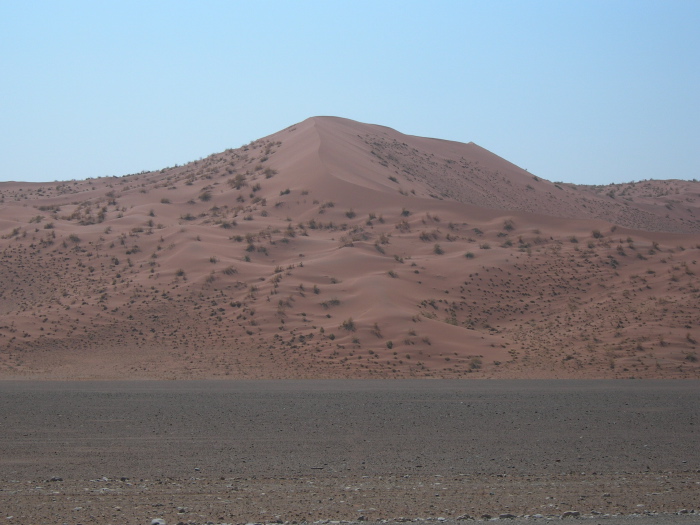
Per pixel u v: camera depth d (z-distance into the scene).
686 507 16.39
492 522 14.56
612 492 17.95
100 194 158.50
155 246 94.19
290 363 57.28
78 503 16.45
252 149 166.25
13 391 38.75
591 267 85.75
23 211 128.12
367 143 163.75
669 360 56.91
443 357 58.75
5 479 19.25
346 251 89.44
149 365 57.38
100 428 27.08
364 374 53.44
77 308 72.88
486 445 24.59
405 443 24.69
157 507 16.06
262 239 96.75
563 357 59.44
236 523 14.68
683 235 99.12
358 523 14.54
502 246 96.88
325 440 25.03
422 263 86.62
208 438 25.25
